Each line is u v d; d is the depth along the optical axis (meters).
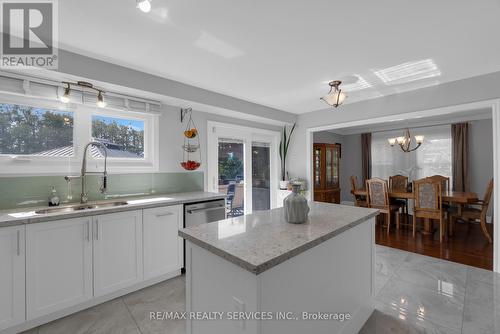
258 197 4.41
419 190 3.95
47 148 2.34
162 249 2.43
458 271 2.72
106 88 2.45
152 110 2.88
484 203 3.70
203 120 3.54
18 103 2.17
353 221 1.61
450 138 5.34
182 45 2.00
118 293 2.19
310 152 4.43
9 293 1.66
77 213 1.92
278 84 2.95
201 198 2.78
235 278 1.09
